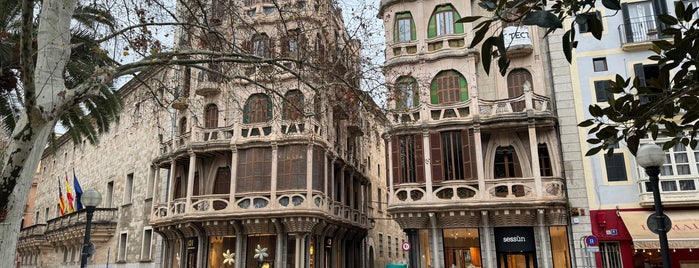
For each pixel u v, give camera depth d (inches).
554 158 824.3
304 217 896.9
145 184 1217.4
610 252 758.5
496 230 826.8
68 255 1505.9
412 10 950.4
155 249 1124.5
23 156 281.3
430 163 844.0
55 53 319.6
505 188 820.0
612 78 818.8
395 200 851.4
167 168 1111.6
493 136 864.3
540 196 784.9
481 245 813.9
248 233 944.9
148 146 1236.5
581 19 160.2
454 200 813.9
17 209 279.0
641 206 757.3
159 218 1022.4
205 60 407.8
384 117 575.2
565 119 826.8
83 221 1300.4
